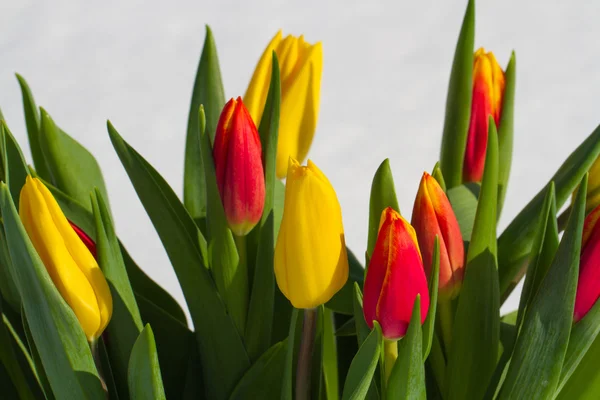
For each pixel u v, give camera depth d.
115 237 0.66
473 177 0.77
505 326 0.73
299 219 0.62
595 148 0.71
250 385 0.70
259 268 0.70
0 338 0.71
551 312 0.64
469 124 0.76
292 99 0.71
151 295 0.76
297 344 0.69
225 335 0.70
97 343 0.66
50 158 0.75
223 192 0.67
